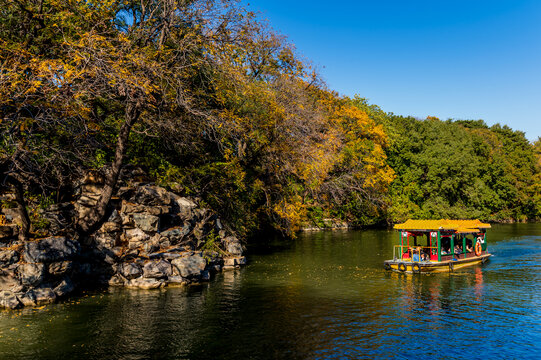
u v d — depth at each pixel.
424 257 25.39
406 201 60.81
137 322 13.55
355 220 57.41
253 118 28.61
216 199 26.97
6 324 13.15
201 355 10.95
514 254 31.66
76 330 12.69
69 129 17.47
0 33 18.38
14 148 16.34
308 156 32.41
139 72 17.38
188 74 21.80
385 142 57.19
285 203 34.25
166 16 19.92
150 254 19.50
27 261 15.21
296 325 13.45
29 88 14.58
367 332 12.85
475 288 19.20
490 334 12.75
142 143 24.97
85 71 15.65
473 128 95.00
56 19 18.17
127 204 19.77
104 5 18.30
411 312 15.06
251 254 30.61
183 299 16.64
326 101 45.38
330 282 20.39
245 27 21.91
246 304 15.97
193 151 27.12
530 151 88.00
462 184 65.81
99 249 18.66
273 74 32.28
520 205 80.94
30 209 18.22
